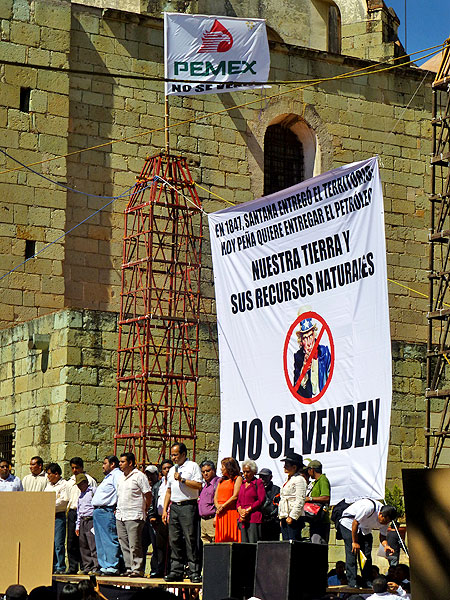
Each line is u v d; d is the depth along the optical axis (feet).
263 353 65.72
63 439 90.48
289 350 63.98
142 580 62.59
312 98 128.26
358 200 60.29
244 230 67.56
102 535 67.72
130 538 66.03
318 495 59.31
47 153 112.16
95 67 116.37
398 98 133.39
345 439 59.52
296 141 130.11
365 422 58.49
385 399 57.62
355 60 130.72
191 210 107.34
